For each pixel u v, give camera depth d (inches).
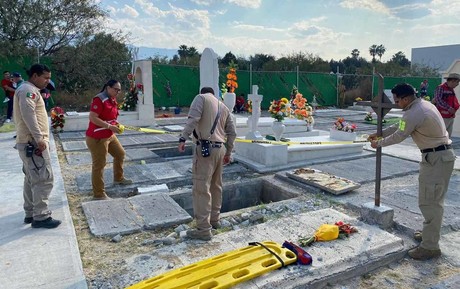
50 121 510.6
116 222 170.7
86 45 820.0
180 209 187.0
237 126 406.3
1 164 279.9
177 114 719.1
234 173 263.7
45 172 158.4
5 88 482.6
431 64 1509.6
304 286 118.2
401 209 186.5
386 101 154.2
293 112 425.7
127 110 539.8
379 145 152.0
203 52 307.3
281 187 231.6
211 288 109.9
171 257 135.8
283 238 150.3
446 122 286.5
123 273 125.2
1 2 705.6
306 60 1207.6
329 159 301.3
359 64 1690.5
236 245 145.1
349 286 125.0
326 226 149.0
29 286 116.8
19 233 156.4
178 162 298.5
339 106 949.2
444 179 137.4
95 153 201.0
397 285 125.7
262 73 844.6
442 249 150.8
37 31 744.3
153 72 764.6
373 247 139.8
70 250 141.6
